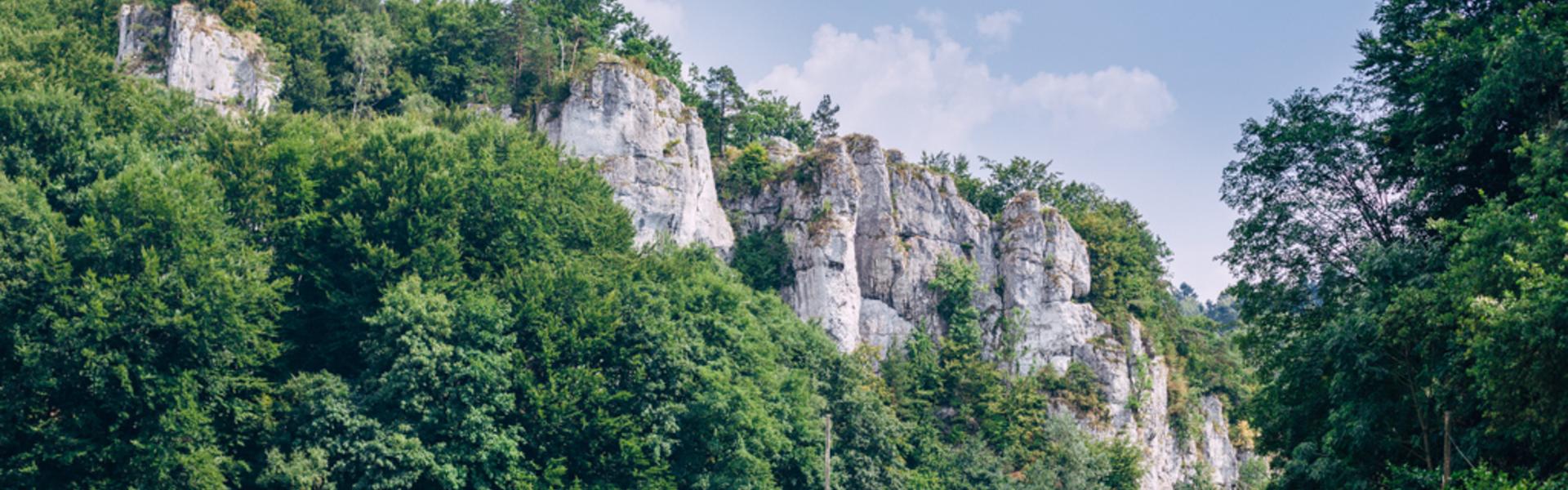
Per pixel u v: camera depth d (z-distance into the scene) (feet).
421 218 192.65
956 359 368.48
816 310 366.22
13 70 184.65
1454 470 116.37
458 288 190.29
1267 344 170.30
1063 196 491.72
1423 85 137.49
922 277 394.52
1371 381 126.00
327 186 204.95
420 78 364.99
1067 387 383.45
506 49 377.50
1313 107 169.68
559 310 196.95
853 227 383.24
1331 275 155.22
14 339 146.10
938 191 416.05
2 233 152.35
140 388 151.02
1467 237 106.73
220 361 159.33
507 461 178.09
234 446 170.71
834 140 398.83
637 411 198.90
